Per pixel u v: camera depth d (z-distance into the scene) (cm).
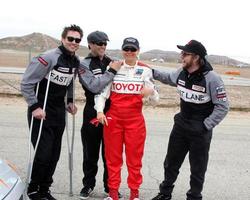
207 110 495
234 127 1171
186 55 479
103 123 486
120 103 494
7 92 1508
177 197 580
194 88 488
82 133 535
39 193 512
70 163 552
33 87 478
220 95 480
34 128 493
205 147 501
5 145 816
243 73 4806
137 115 498
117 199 512
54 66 481
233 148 899
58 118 504
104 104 498
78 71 507
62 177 635
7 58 4041
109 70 487
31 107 477
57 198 546
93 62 509
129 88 490
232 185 646
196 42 476
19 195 376
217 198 586
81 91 1670
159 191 583
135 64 494
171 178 532
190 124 498
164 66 4053
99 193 572
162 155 801
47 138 494
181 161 529
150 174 679
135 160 506
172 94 1762
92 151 536
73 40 481
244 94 1930
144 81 492
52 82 490
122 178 648
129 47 482
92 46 508
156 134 995
